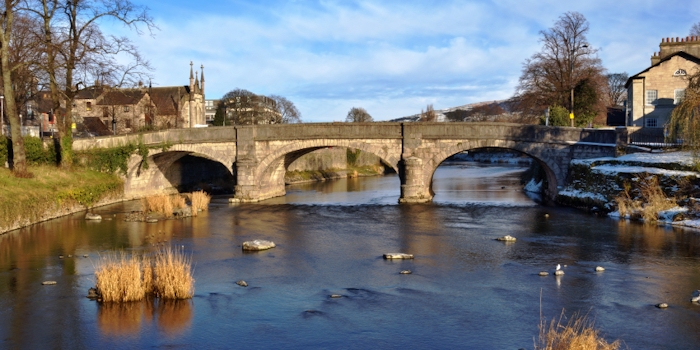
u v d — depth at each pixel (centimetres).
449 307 1900
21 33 4553
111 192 4784
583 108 6247
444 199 5044
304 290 2103
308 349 1567
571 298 1981
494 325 1733
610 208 3816
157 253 2678
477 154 12575
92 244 2952
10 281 2223
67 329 1712
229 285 2172
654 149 4109
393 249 2825
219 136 4991
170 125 9212
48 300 1981
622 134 4247
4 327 1730
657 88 5550
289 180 7294
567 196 4347
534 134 4472
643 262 2472
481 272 2345
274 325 1744
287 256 2678
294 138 4825
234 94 11425
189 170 6119
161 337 1653
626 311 1841
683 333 1652
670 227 3278
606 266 2420
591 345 1330
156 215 3959
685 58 5456
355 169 9169
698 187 3438
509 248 2812
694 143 3394
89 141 4978
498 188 6100
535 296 2008
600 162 4162
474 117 16262
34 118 7181
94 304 1942
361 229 3441
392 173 9656
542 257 2603
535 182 5850
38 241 3028
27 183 3800
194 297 2017
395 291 2086
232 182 6712
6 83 3800
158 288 2011
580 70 6316
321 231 3378
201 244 2975
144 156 5088
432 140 4625
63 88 4997
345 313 1848
